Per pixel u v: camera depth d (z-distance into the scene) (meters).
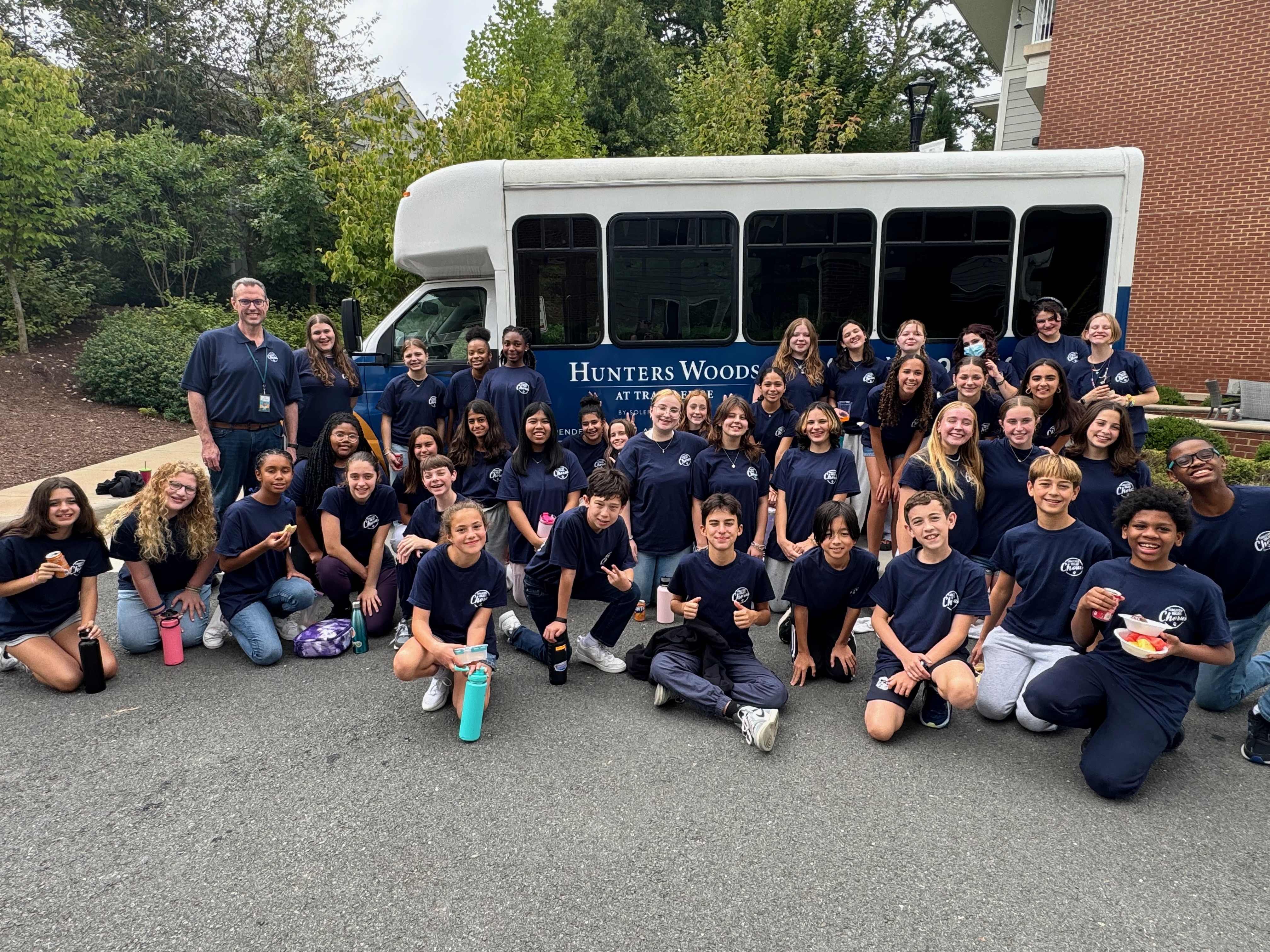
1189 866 2.62
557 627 4.03
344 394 5.98
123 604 4.34
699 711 3.74
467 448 5.25
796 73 15.23
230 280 17.69
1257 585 3.46
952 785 3.12
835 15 16.16
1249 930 2.32
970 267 6.21
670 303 6.27
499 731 3.56
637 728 3.59
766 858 2.66
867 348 5.87
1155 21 11.23
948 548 3.64
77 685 3.93
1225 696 3.72
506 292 6.24
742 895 2.48
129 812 2.93
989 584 4.50
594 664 4.29
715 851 2.70
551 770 3.22
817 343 5.81
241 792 3.06
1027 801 3.01
